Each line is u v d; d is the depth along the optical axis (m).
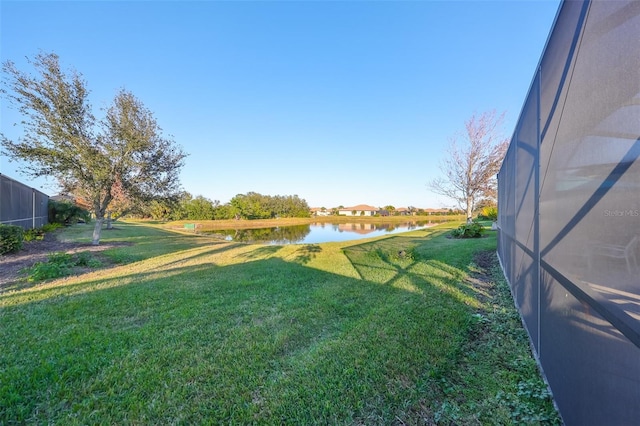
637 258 0.88
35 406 1.93
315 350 2.69
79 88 8.95
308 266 6.81
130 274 5.85
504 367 2.36
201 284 5.03
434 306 3.82
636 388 0.91
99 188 9.38
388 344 2.75
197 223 35.75
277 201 52.56
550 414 1.77
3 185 10.30
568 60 1.57
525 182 2.96
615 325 1.05
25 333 3.01
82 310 3.70
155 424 1.80
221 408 1.93
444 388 2.09
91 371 2.33
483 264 6.71
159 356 2.58
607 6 1.09
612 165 1.05
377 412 1.88
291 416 1.86
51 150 8.38
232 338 2.95
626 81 0.94
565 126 1.61
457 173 16.95
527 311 2.91
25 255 7.66
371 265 6.88
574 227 1.47
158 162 10.20
